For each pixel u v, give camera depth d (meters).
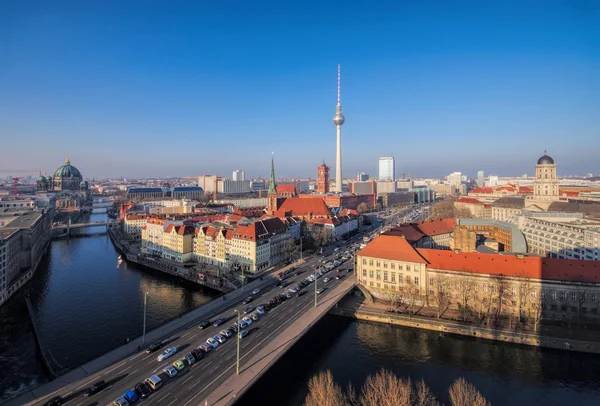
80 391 81.81
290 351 111.19
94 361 95.19
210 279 180.50
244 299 141.88
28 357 113.56
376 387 78.50
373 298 151.12
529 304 124.94
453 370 99.62
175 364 90.00
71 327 133.50
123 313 146.38
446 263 140.50
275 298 138.88
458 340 116.62
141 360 95.31
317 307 129.38
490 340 115.31
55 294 170.00
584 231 174.75
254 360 93.56
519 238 191.50
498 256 136.12
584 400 86.81
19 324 138.12
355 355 108.38
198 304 155.88
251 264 193.88
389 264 148.75
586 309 119.38
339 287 153.38
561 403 85.69
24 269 199.00
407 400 71.06
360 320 133.88
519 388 91.38
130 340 108.44
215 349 100.75
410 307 140.00
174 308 151.62
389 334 122.00
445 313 132.25
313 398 74.00
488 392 89.69
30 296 167.00
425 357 106.69
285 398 87.75
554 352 107.50
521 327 119.50
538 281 123.94
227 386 82.06
